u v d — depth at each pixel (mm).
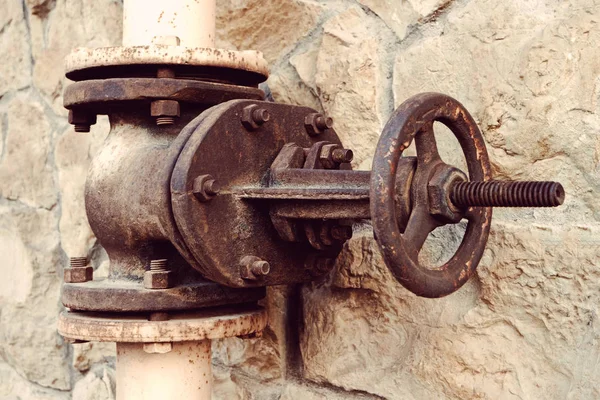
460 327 1145
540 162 1075
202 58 1053
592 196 1028
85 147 1819
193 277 1095
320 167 1066
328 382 1302
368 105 1259
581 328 1031
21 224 1985
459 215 919
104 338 1039
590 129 1029
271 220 1046
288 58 1392
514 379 1088
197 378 1157
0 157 2039
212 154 982
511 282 1095
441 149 1163
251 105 1030
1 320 2037
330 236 1045
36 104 1949
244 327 1090
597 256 1017
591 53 1030
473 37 1142
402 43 1231
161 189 971
